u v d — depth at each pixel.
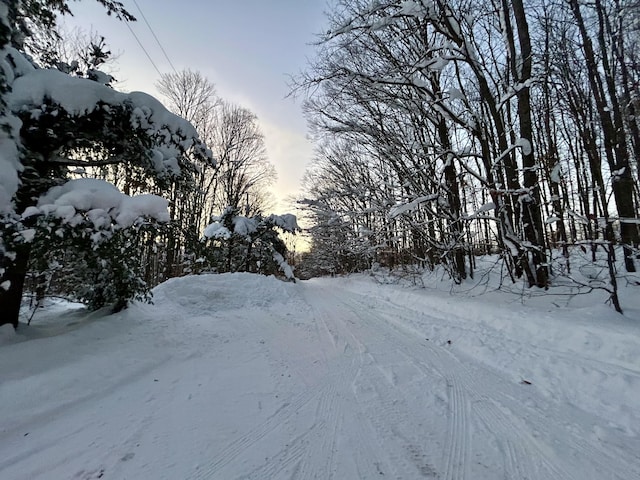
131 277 5.57
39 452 2.43
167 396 3.40
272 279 11.19
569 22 6.62
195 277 9.31
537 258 7.45
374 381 3.75
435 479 2.11
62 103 4.41
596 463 2.24
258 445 2.52
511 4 8.16
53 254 4.75
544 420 2.80
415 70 6.56
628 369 3.45
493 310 6.14
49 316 6.44
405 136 9.77
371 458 2.34
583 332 4.30
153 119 5.32
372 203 10.71
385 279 14.10
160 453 2.43
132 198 4.71
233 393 3.47
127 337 4.89
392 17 6.30
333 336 5.92
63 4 5.20
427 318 7.03
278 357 4.71
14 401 2.94
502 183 8.20
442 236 9.47
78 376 3.53
